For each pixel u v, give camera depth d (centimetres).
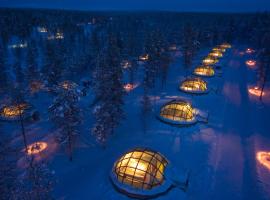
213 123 3738
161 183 2256
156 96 4919
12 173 1838
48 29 12406
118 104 3044
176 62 8262
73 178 2472
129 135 3347
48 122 3803
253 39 11000
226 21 16362
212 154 2898
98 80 3597
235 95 5150
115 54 3350
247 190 2348
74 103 2584
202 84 5116
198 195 2248
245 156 2934
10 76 6275
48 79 4972
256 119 3984
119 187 2220
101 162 2730
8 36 10494
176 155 2841
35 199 1480
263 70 5406
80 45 10769
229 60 8550
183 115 3594
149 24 17725
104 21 17150
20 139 3238
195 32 8300
